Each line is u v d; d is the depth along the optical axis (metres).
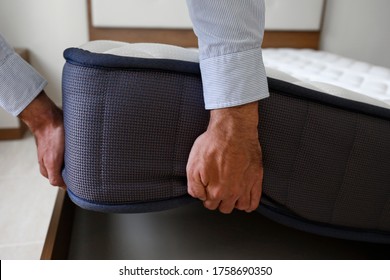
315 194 0.64
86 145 0.53
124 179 0.54
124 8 1.77
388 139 0.64
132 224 0.95
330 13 2.05
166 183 0.56
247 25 0.48
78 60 0.51
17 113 0.57
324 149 0.62
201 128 0.55
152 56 0.55
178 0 1.82
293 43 2.02
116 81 0.51
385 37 2.13
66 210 0.90
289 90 0.57
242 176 0.54
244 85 0.49
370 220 0.70
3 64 0.55
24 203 1.08
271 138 0.58
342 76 1.24
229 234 0.92
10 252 0.85
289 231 0.94
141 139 0.53
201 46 0.50
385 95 0.94
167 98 0.52
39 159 0.60
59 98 1.87
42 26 1.76
